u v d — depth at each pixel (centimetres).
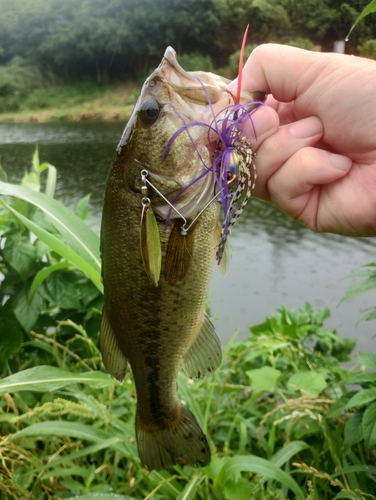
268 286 88
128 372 51
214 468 37
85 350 57
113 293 30
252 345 59
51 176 67
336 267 96
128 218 28
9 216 59
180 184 27
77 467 40
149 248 26
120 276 29
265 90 31
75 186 148
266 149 29
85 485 40
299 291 86
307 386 47
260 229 121
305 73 29
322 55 29
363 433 39
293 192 30
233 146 26
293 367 56
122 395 50
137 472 43
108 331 32
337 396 50
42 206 44
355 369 64
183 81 27
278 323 63
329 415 42
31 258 55
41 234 41
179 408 35
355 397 41
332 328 75
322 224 33
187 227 28
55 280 56
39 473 41
